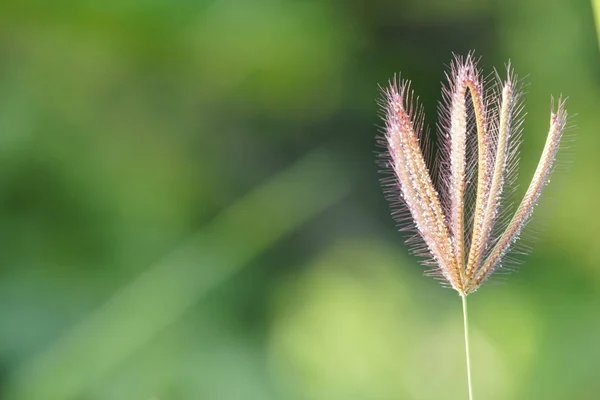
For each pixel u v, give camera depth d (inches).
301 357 42.3
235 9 41.1
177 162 41.9
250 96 44.3
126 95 40.8
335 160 47.1
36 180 38.1
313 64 45.3
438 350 45.5
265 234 36.6
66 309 35.9
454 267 22.3
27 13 36.9
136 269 37.5
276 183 37.8
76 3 36.6
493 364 45.3
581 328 45.5
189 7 38.8
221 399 36.1
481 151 22.3
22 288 35.9
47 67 38.9
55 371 33.9
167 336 35.9
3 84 38.5
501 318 46.1
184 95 42.0
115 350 34.5
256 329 40.6
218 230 36.1
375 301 45.9
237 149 44.7
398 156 22.5
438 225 22.3
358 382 42.8
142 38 38.8
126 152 40.5
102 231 38.3
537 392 44.5
